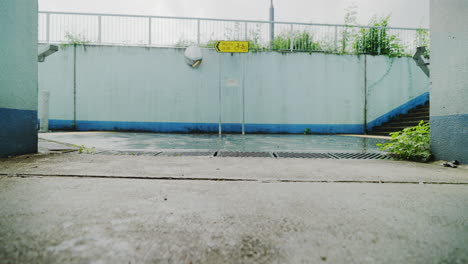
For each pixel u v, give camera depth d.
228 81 8.62
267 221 1.11
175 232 0.98
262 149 4.04
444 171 2.29
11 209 1.19
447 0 2.68
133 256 0.80
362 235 0.98
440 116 2.77
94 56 9.02
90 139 5.62
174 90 9.26
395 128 8.30
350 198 1.46
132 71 9.14
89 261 0.76
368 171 2.27
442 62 2.75
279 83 9.50
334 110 9.62
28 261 0.75
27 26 2.94
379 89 9.66
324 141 5.93
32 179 1.80
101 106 9.06
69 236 0.92
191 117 9.30
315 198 1.46
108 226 1.02
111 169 2.20
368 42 9.78
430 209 1.28
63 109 8.98
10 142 2.80
